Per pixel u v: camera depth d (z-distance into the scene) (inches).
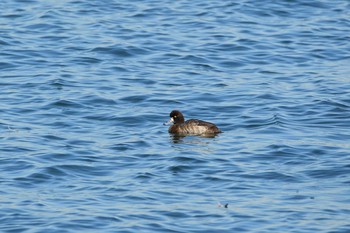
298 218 823.1
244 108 1204.5
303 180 929.5
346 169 956.6
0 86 1291.8
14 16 1660.9
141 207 844.6
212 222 809.5
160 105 1217.4
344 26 1643.7
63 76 1341.0
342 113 1183.6
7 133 1083.3
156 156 1000.2
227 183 916.6
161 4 1756.9
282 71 1400.1
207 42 1536.7
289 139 1067.3
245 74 1382.9
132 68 1398.9
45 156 994.1
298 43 1549.0
